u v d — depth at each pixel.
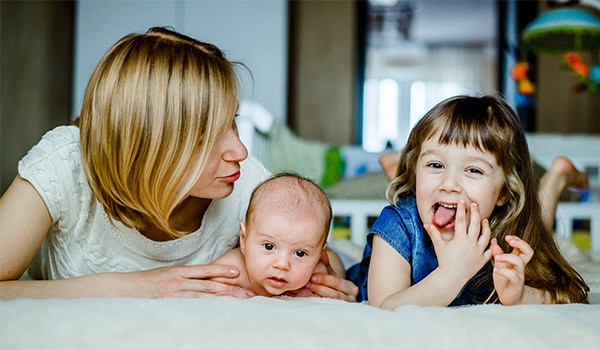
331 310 0.61
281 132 3.27
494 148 0.84
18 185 0.87
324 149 3.23
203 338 0.51
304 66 4.18
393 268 0.89
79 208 0.92
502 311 0.64
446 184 0.83
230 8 3.68
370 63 5.16
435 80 5.97
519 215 0.91
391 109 5.95
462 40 6.09
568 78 4.02
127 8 3.58
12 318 0.55
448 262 0.78
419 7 5.34
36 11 3.11
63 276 1.01
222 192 0.88
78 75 3.53
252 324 0.54
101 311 0.57
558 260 0.94
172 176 0.80
